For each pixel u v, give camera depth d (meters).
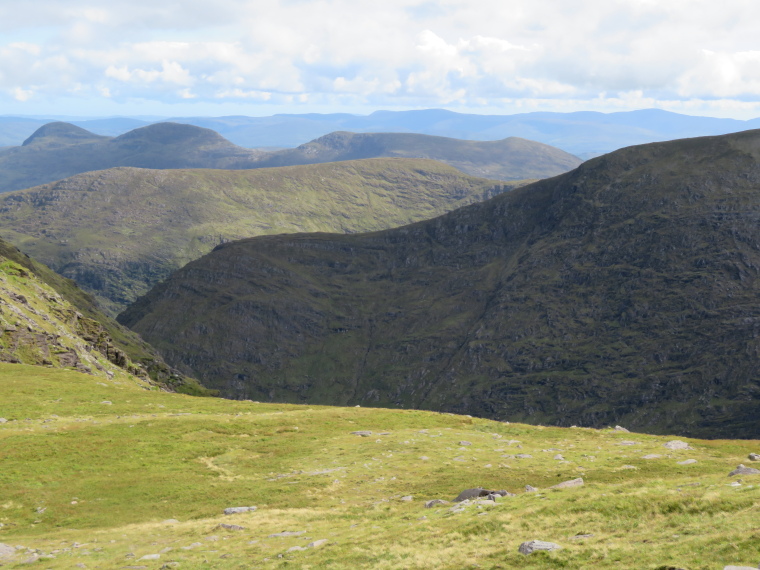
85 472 57.84
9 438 65.06
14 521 46.88
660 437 72.12
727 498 28.78
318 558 30.84
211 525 42.56
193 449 65.94
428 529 33.41
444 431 76.19
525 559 25.66
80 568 33.31
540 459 58.31
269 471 59.38
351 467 58.56
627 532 27.34
